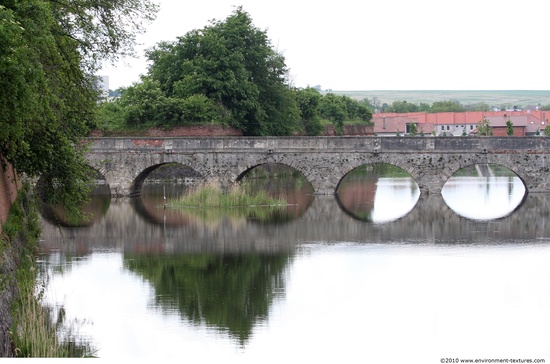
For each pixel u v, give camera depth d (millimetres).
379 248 44125
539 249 43531
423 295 32688
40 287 33594
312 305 31125
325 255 41719
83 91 33406
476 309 30672
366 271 37500
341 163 68438
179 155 69188
